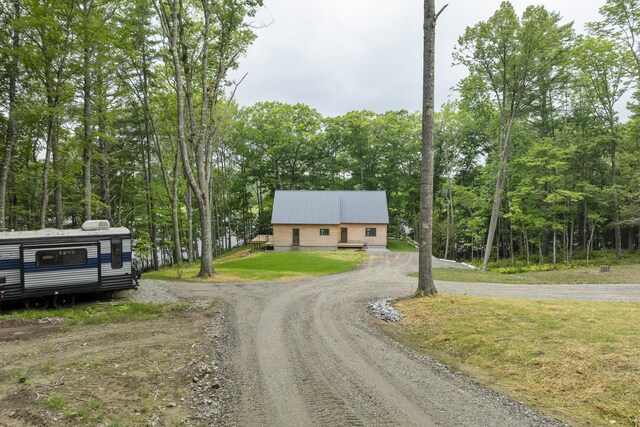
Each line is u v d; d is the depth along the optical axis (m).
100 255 15.33
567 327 8.59
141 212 34.59
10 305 14.38
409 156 47.88
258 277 21.53
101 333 10.54
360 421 5.48
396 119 49.75
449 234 42.72
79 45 18.39
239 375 7.40
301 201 42.75
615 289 16.02
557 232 40.28
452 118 40.78
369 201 43.03
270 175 50.88
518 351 7.77
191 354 8.71
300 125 49.22
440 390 6.56
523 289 16.20
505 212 37.28
